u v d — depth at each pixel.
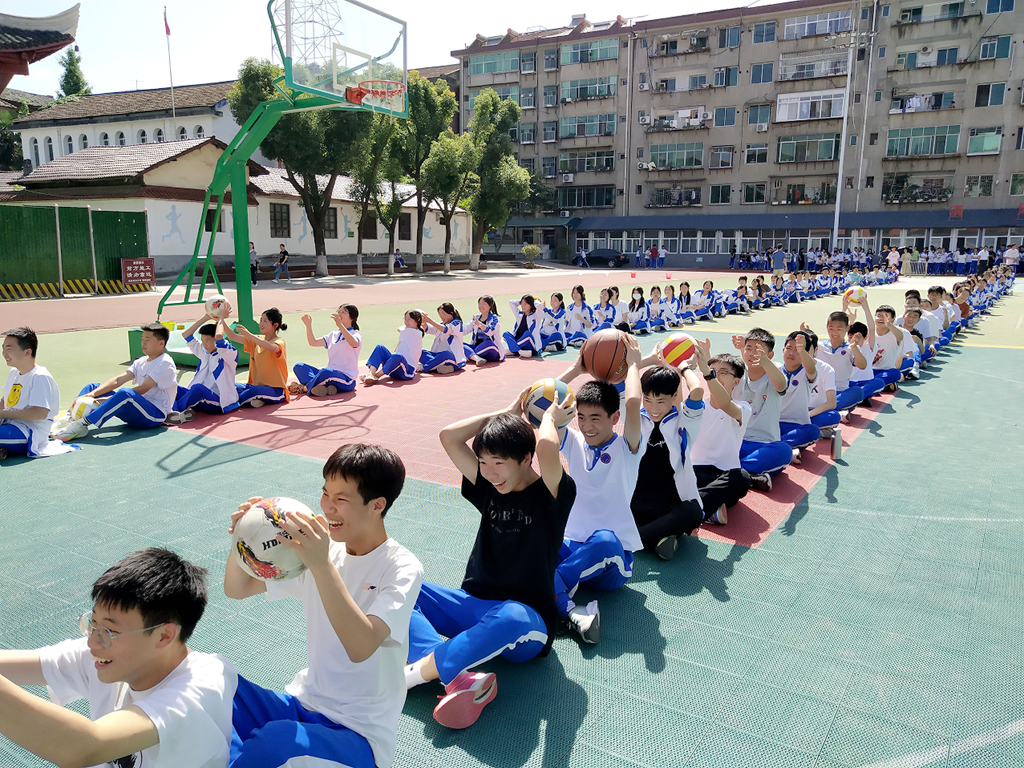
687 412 4.02
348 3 10.52
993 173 38.34
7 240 18.80
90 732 1.48
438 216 40.59
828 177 42.22
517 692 2.84
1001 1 37.03
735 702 2.79
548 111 49.06
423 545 4.20
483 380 9.52
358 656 1.85
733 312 19.02
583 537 3.59
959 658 3.10
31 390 5.77
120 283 21.38
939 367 10.89
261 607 3.49
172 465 5.67
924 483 5.44
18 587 3.63
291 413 7.55
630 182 47.50
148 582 1.62
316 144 26.09
